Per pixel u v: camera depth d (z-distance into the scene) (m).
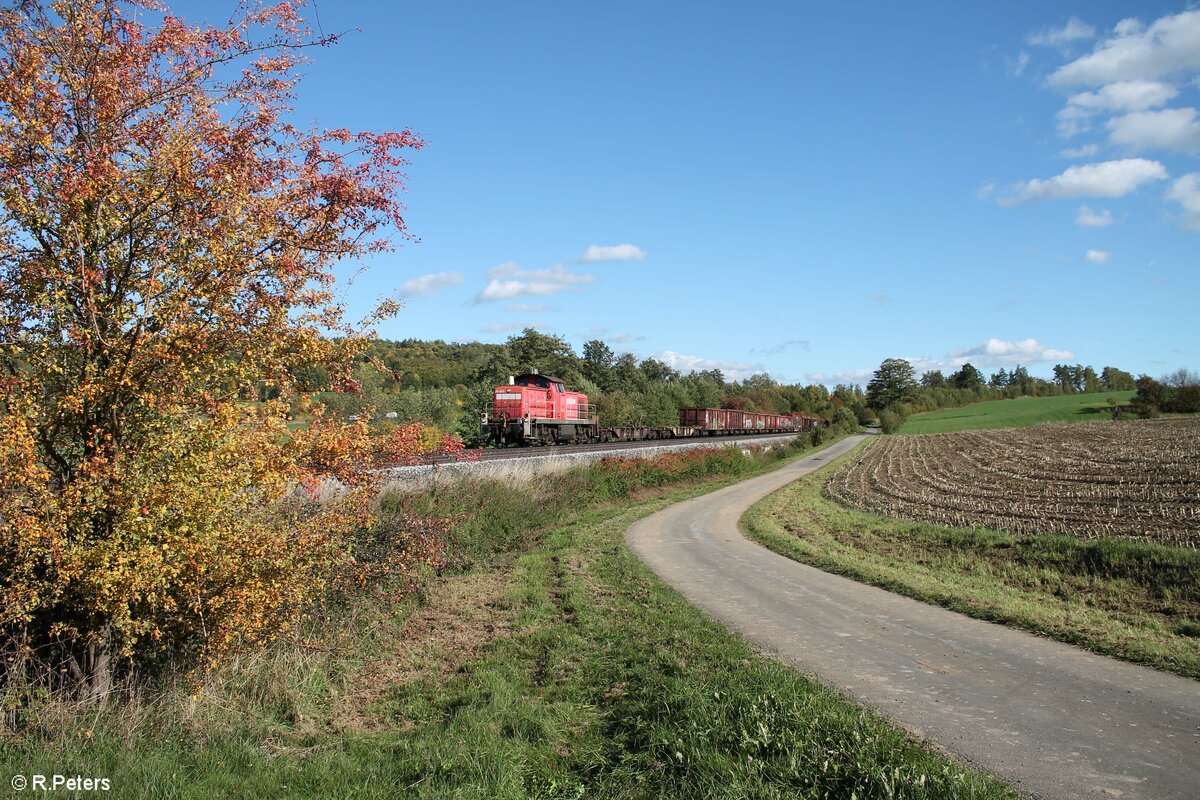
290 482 7.99
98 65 6.89
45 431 6.70
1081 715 6.96
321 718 7.88
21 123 6.45
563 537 20.17
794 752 5.87
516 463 23.88
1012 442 60.97
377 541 12.10
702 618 10.97
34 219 6.62
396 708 8.09
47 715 6.56
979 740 6.32
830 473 50.84
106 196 6.63
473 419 39.69
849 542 21.23
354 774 6.16
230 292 7.12
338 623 10.18
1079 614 11.38
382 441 8.66
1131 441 49.59
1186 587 12.61
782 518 26.48
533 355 69.38
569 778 6.05
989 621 11.05
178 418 7.16
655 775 5.90
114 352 6.85
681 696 7.23
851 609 11.90
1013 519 21.75
